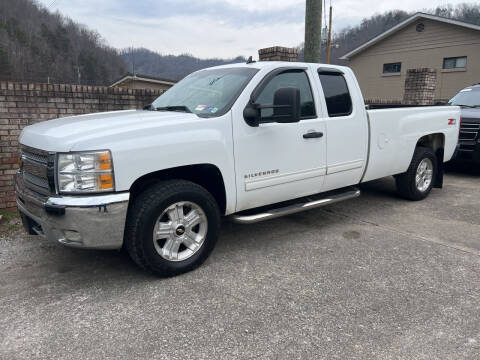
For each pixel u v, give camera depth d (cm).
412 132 541
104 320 280
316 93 427
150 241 321
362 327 271
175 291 321
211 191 381
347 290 321
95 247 304
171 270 338
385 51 2206
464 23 1800
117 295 315
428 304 299
